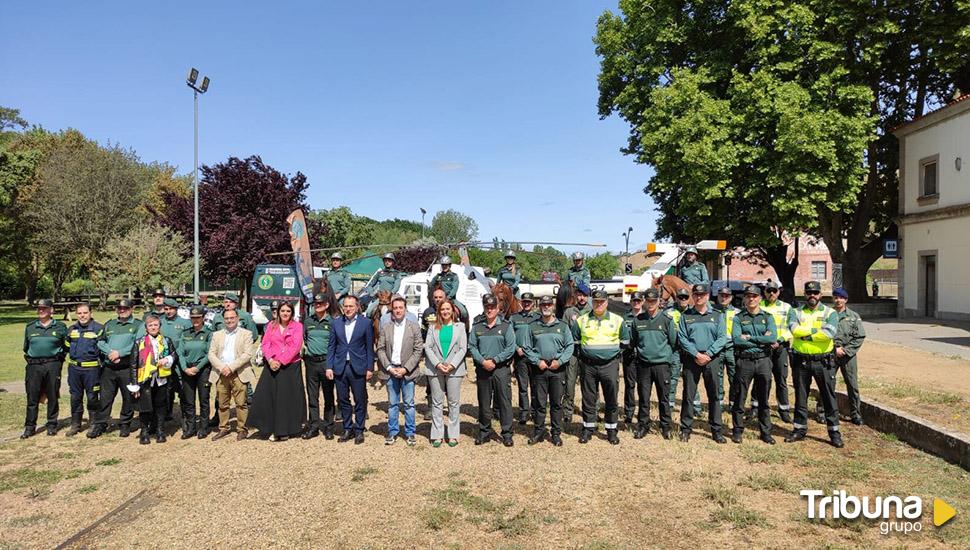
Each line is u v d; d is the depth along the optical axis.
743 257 28.91
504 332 7.84
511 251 12.51
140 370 7.94
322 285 9.41
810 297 7.79
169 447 7.96
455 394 7.88
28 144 48.38
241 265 27.88
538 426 7.93
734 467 6.91
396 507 5.83
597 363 7.80
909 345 15.00
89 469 7.04
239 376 8.32
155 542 5.13
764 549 4.89
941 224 20.86
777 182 20.31
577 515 5.61
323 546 5.02
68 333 8.66
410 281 14.51
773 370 8.38
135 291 36.91
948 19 20.58
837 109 20.70
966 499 5.80
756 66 22.25
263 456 7.52
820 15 21.27
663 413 8.12
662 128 21.75
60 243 40.34
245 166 28.92
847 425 8.59
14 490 6.36
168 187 51.03
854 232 25.55
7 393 11.72
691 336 7.87
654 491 6.20
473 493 6.20
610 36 25.67
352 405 8.40
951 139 20.44
